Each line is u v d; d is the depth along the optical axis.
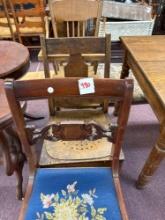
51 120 1.32
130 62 1.41
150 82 1.04
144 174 1.26
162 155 1.11
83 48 1.23
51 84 0.76
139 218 1.24
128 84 0.74
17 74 1.30
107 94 0.78
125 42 1.46
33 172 0.99
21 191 1.27
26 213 0.84
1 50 1.46
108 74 1.32
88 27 2.13
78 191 0.91
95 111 1.40
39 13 2.46
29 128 0.84
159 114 1.01
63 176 0.97
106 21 2.44
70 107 1.41
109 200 0.87
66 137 0.89
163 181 1.42
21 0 2.32
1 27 2.70
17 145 1.14
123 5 2.46
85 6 1.82
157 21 2.96
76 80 0.76
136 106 2.08
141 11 2.47
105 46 1.22
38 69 2.67
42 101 2.14
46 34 2.45
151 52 1.32
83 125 0.85
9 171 1.10
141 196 1.34
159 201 1.32
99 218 0.81
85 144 1.21
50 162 1.13
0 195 1.34
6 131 1.04
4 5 2.37
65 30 2.04
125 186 1.39
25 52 1.44
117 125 0.83
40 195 0.90
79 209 0.84
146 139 1.73
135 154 1.61
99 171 0.99
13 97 0.75
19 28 2.61
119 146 0.90
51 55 1.24
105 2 2.39
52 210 0.84
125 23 2.41
